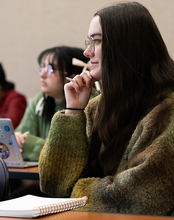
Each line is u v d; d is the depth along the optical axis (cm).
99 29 140
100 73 145
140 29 135
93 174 142
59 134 142
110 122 139
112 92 138
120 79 136
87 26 438
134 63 135
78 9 441
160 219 81
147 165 112
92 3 435
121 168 127
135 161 117
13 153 179
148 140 122
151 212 112
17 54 473
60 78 245
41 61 250
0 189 134
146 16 138
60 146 142
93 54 145
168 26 388
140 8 138
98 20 141
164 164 113
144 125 125
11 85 349
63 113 150
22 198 99
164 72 137
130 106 137
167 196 112
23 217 83
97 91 165
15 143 177
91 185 124
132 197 113
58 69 245
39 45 462
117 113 138
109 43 136
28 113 267
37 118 263
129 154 126
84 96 151
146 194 112
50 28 457
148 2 396
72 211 91
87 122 159
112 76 137
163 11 391
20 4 470
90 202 119
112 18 136
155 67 137
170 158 114
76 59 246
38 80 466
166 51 141
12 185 236
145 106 135
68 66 247
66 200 92
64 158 142
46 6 457
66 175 141
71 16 445
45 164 142
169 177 112
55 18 454
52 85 245
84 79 152
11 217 84
